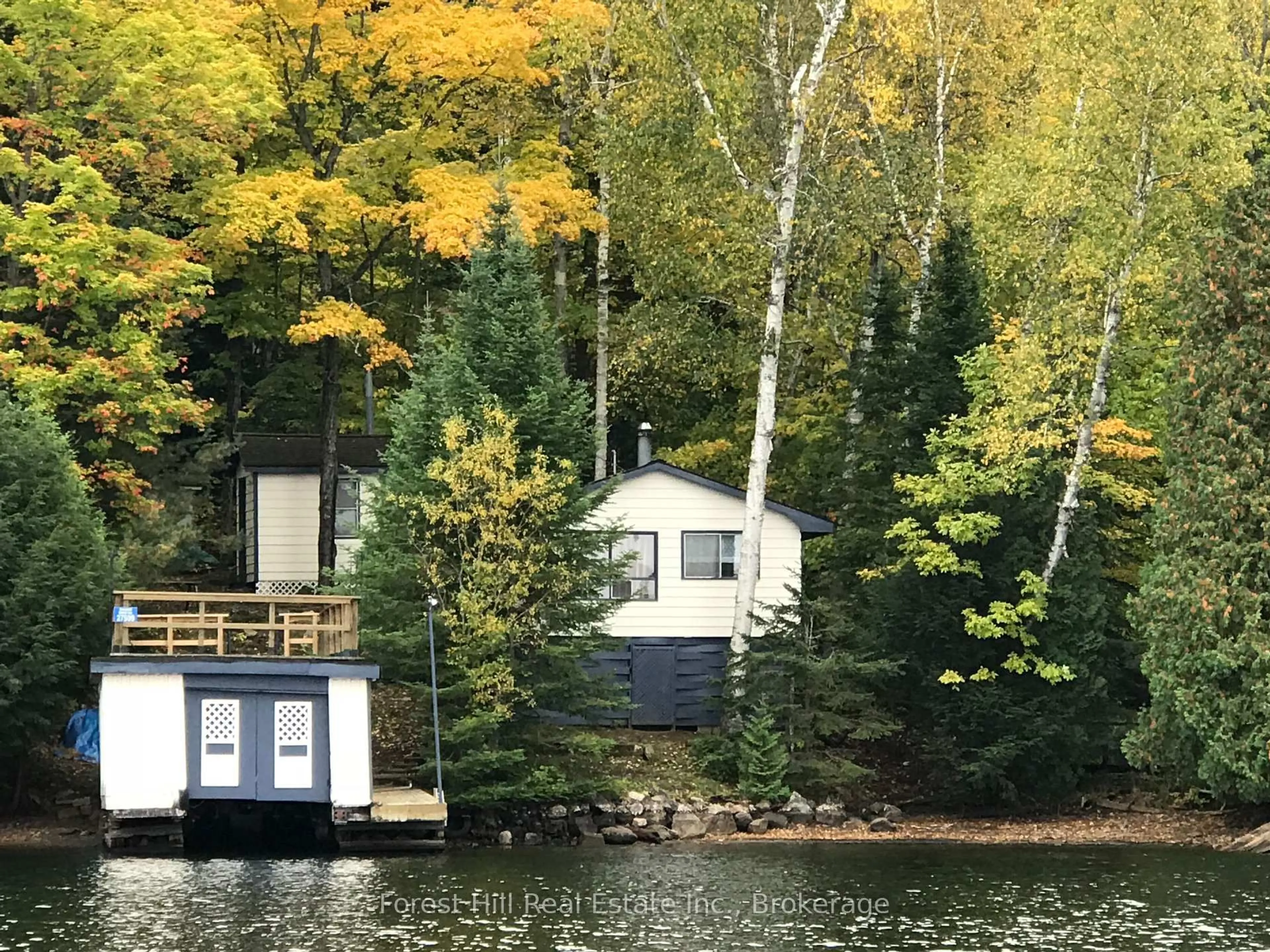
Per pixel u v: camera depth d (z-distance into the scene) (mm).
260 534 55500
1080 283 46219
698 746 44844
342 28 51844
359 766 36406
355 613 37719
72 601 39406
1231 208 41438
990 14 54375
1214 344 41188
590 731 46844
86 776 42062
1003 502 45875
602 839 39438
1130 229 42812
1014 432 44375
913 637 45281
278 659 36125
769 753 43062
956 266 49375
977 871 34281
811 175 48000
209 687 35969
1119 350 47156
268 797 35969
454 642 40312
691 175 48906
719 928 27688
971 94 54906
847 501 49906
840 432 51750
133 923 27438
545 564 40500
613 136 50344
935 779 45406
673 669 47812
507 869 33938
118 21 48000
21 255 45625
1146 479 50156
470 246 47750
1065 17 45688
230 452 54438
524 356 41906
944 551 44625
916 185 50750
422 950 25609
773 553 48562
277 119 54844
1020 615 44656
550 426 41219
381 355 51719
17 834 38062
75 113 47125
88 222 45031
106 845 35781
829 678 43781
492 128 55750
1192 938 27000
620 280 64188
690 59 47094
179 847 36188
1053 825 43062
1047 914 29125
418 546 40562
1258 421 40250
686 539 48156
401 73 50875
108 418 44250
